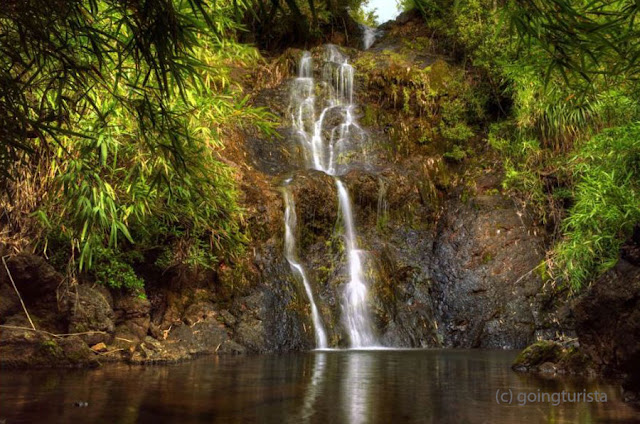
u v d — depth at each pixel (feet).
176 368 19.61
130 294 26.53
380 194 38.91
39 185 21.12
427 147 43.80
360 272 35.35
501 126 42.22
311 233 36.06
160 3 6.64
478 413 11.35
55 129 7.07
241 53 21.59
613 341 13.57
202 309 29.48
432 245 38.73
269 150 41.27
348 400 12.91
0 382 15.62
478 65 43.47
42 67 7.18
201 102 17.10
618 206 26.43
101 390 14.25
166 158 8.86
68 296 22.65
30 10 6.77
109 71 9.34
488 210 37.52
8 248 21.86
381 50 52.26
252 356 25.25
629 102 24.85
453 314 35.01
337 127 44.65
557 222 36.60
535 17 6.26
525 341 33.01
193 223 27.81
